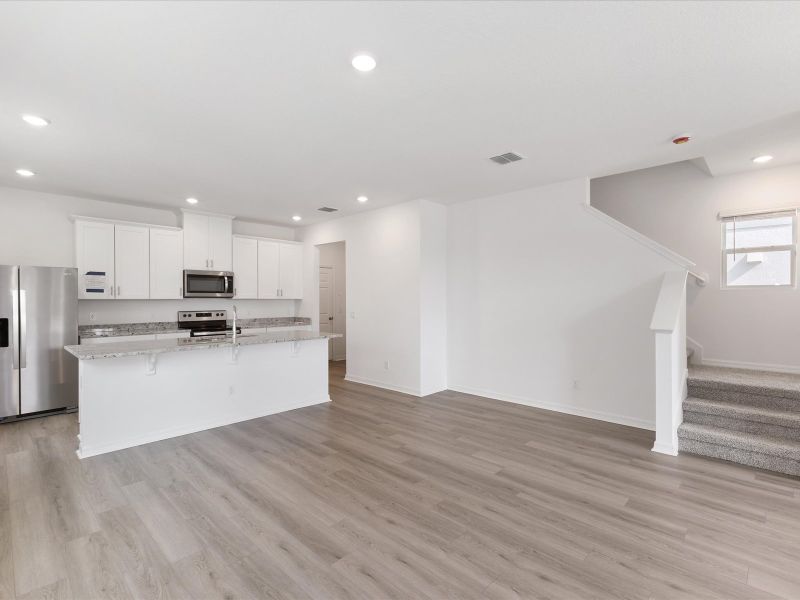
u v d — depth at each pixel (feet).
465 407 15.55
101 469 10.04
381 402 16.34
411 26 6.11
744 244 14.47
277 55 6.86
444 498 8.62
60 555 6.66
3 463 10.39
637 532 7.36
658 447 11.04
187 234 18.79
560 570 6.34
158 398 12.19
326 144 10.91
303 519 7.79
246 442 11.96
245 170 13.11
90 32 6.18
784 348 13.79
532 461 10.52
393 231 18.16
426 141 10.71
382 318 18.75
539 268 15.29
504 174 13.67
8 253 15.28
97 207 17.15
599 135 10.38
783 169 13.57
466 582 6.09
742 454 10.18
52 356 14.58
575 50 6.76
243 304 22.15
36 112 8.91
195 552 6.77
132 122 9.45
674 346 10.93
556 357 14.93
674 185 15.65
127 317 18.10
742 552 6.77
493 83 7.82
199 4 5.58
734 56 6.91
